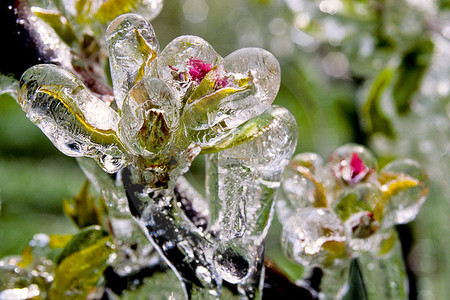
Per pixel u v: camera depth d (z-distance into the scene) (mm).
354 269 314
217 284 268
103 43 286
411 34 472
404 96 484
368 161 298
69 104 256
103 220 302
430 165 530
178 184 289
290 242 282
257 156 265
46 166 841
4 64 277
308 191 294
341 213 288
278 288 299
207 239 269
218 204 270
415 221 587
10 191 754
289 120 267
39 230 688
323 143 790
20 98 259
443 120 494
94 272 292
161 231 266
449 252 580
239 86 254
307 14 491
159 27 960
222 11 921
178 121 256
